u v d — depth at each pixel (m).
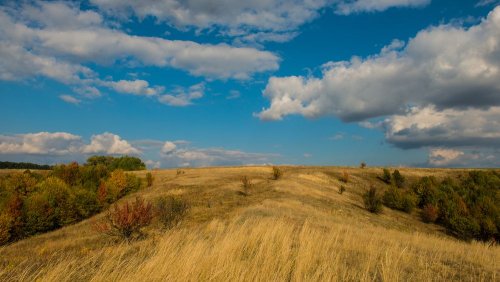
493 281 7.58
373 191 46.59
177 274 5.39
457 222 40.25
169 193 49.97
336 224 17.75
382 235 15.16
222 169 94.00
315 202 37.09
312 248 7.73
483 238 38.97
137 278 5.18
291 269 6.75
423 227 43.78
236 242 7.69
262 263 6.53
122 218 18.69
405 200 52.00
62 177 66.38
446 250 11.77
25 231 34.72
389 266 7.13
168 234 9.09
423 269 8.05
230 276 5.46
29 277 5.68
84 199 44.53
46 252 13.63
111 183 57.88
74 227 36.34
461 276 7.97
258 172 85.25
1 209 35.97
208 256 6.17
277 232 9.12
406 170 87.94
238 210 24.53
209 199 38.69
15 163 120.12
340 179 74.69
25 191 50.53
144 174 90.00
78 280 5.52
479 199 49.53
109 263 5.80
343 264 7.70
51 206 39.09
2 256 12.99
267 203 28.61
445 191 60.25
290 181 55.03
